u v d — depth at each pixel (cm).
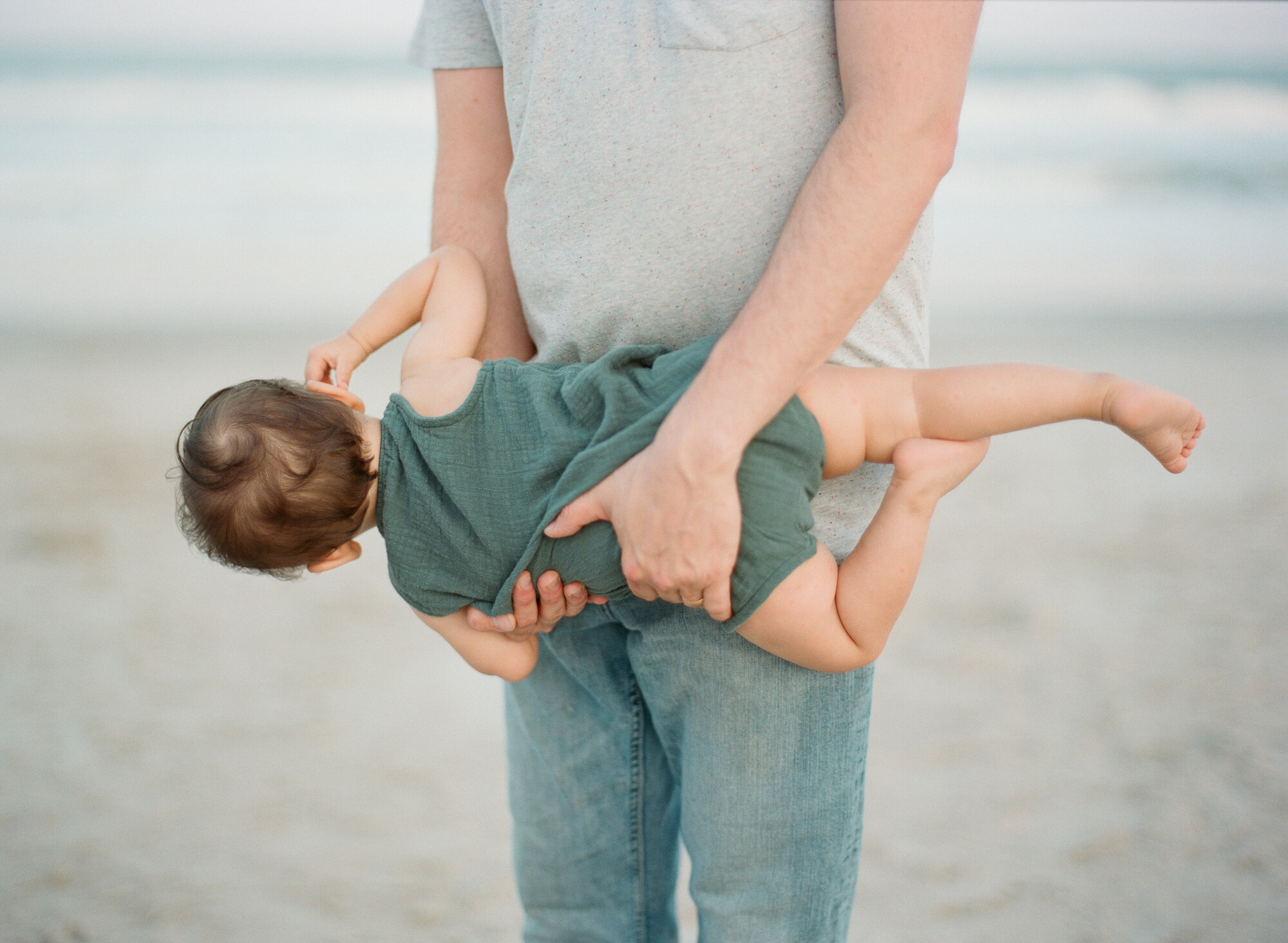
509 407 133
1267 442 584
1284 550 439
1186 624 376
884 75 103
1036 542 448
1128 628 374
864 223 104
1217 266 1136
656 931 169
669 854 167
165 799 288
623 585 128
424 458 134
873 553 124
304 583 421
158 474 525
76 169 1348
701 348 122
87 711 328
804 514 121
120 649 365
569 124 126
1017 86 2102
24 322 830
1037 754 303
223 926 243
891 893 250
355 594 414
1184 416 128
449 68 155
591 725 159
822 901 137
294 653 368
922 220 131
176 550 444
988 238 1229
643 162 122
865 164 104
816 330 107
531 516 128
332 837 275
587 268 130
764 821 134
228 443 135
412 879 260
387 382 653
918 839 269
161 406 635
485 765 307
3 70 1812
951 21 102
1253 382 716
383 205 1266
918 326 137
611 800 162
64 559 432
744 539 117
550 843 166
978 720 320
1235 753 301
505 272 156
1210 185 1491
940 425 126
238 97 1717
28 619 383
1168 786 288
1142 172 1547
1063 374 129
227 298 934
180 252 1074
